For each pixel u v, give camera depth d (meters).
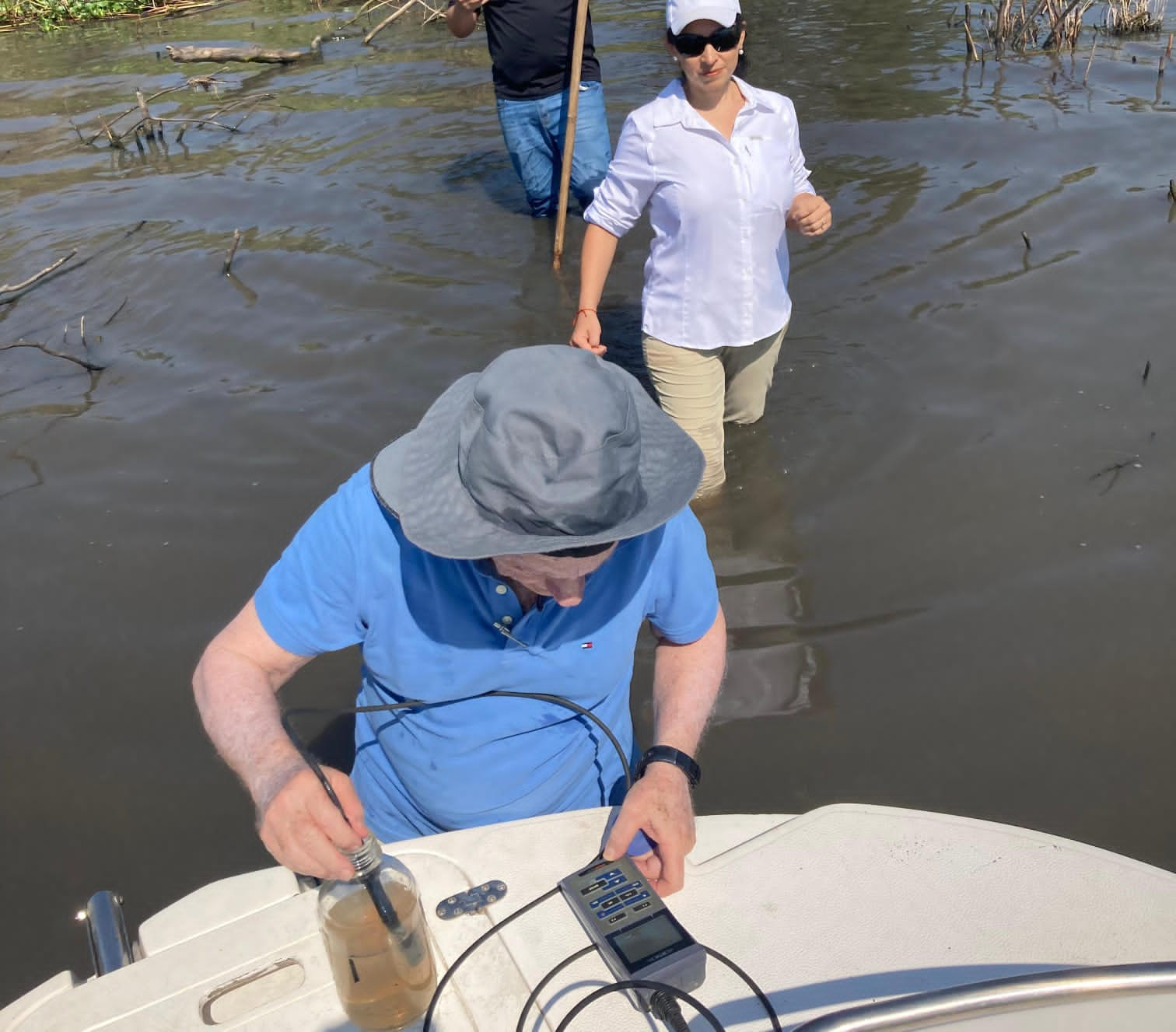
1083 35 8.72
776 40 9.24
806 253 5.46
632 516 1.55
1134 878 1.66
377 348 4.85
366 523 1.72
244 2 13.22
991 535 3.51
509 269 5.55
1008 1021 1.25
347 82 9.15
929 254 5.34
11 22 13.09
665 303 3.59
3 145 8.24
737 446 4.03
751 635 3.21
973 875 1.68
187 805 2.79
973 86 7.70
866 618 3.25
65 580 3.54
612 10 10.54
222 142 7.83
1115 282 4.93
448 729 1.89
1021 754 2.81
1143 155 6.26
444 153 7.20
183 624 3.34
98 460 4.16
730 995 1.52
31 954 2.45
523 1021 1.45
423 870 1.71
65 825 2.75
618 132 7.35
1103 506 3.58
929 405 4.17
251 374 4.70
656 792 1.75
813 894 1.66
